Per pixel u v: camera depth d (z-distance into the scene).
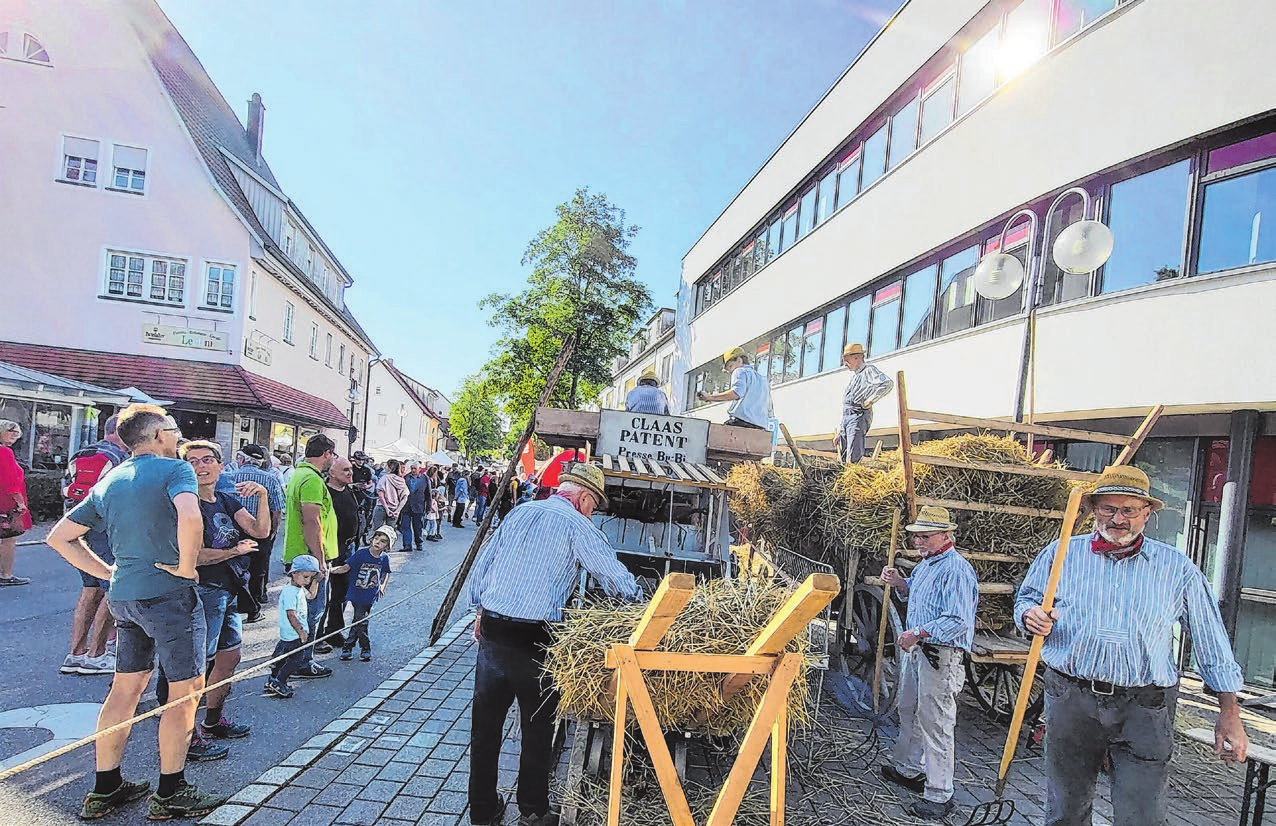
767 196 18.80
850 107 14.19
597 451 5.91
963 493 4.75
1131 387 7.57
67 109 17.72
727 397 7.83
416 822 3.34
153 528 3.30
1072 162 8.54
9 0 17.34
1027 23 9.53
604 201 27.50
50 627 6.29
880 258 12.78
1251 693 6.89
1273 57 6.52
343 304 32.41
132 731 4.29
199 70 25.55
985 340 9.76
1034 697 5.00
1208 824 3.99
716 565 5.21
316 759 3.96
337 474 6.34
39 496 12.98
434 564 12.08
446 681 5.54
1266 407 6.68
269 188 22.05
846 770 4.27
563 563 3.34
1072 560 3.01
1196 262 7.17
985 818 3.79
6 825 3.14
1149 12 7.66
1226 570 7.16
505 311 27.06
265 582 7.90
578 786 3.39
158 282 18.03
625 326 27.56
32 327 17.47
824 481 5.63
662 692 3.14
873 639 5.29
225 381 17.67
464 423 66.19
